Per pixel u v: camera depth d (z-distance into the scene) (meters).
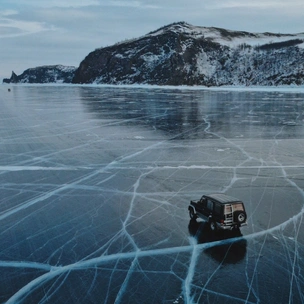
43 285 9.58
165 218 13.73
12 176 19.30
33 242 11.95
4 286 9.56
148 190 16.89
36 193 16.64
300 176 18.81
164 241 11.89
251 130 33.03
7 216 14.09
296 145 26.41
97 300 8.92
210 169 20.27
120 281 9.71
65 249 11.45
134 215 14.04
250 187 17.12
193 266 10.38
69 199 15.84
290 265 10.38
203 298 8.95
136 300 8.90
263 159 22.33
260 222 13.23
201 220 13.55
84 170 20.34
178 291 9.23
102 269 10.30
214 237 12.12
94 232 12.61
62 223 13.39
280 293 9.12
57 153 24.52
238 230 12.62
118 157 23.22
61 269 10.33
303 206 14.71
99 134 31.70
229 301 8.83
